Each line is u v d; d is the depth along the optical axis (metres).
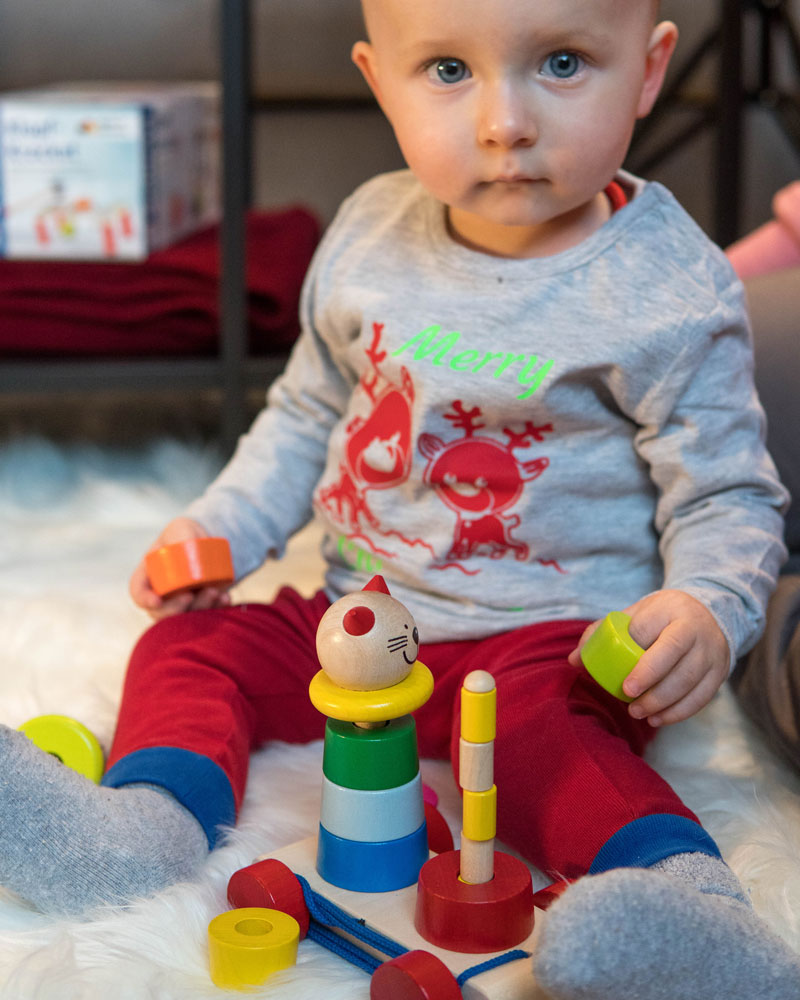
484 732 0.56
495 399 0.81
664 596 0.69
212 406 1.84
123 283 1.45
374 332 0.86
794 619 0.83
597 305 0.81
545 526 0.82
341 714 0.60
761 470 0.80
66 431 1.69
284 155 2.25
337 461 0.91
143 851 0.63
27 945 0.61
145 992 0.57
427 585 0.83
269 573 1.17
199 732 0.72
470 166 0.76
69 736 0.77
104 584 1.13
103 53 2.17
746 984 0.52
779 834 0.70
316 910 0.62
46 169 1.47
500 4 0.70
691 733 0.83
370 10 0.78
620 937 0.49
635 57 0.75
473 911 0.56
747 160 2.21
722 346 0.81
